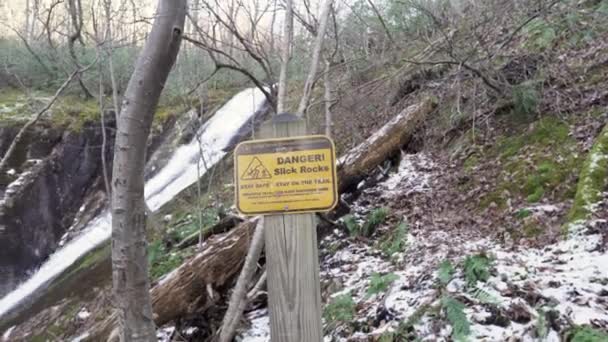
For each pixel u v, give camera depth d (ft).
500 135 19.38
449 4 26.11
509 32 21.83
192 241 20.10
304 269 5.72
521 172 16.47
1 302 25.16
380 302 11.22
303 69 26.66
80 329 17.57
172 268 17.97
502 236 13.96
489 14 22.97
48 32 19.33
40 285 25.11
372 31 27.12
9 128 29.78
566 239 12.30
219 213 20.76
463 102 22.21
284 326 5.73
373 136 21.65
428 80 24.49
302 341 5.68
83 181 31.89
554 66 19.99
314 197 5.72
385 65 25.59
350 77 24.43
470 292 9.99
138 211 6.77
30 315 21.45
